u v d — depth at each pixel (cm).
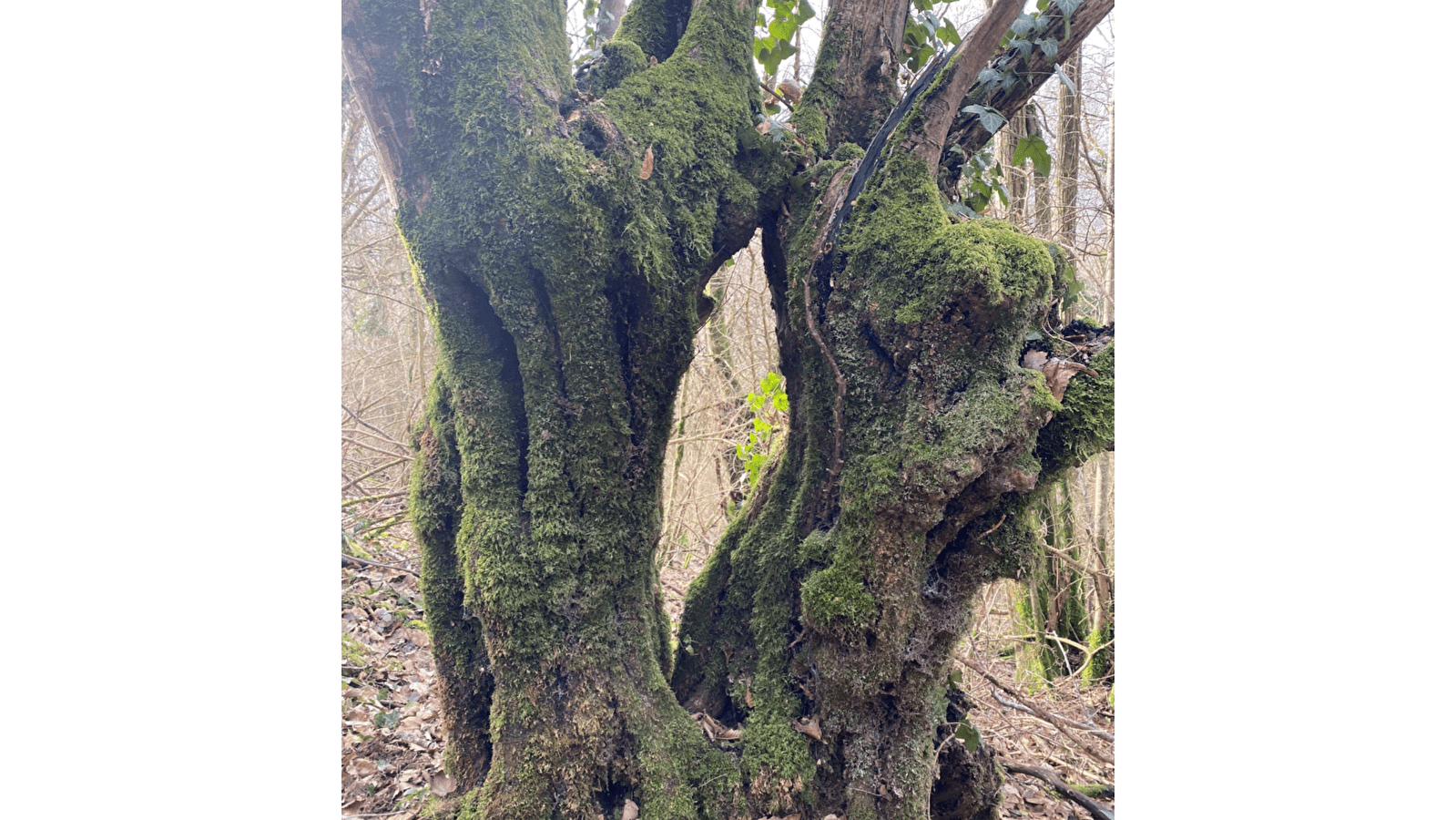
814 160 237
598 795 199
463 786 216
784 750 205
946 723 230
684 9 250
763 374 618
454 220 194
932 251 191
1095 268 509
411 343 566
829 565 208
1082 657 457
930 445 190
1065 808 304
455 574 218
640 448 217
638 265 203
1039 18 207
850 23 250
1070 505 460
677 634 253
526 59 194
